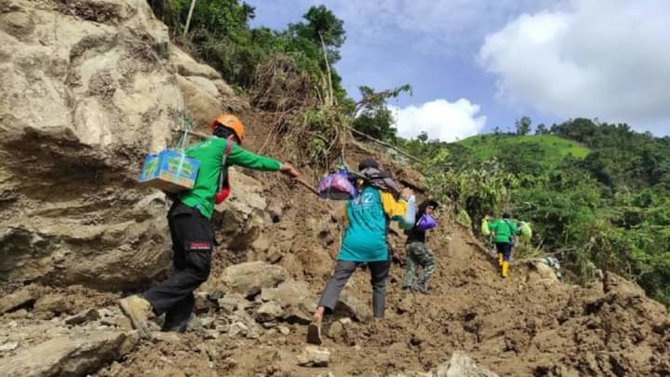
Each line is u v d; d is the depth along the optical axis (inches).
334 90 596.1
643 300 169.5
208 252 178.4
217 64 466.3
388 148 564.1
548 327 193.6
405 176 506.9
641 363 148.2
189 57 409.4
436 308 270.2
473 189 564.4
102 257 202.2
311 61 526.0
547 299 281.6
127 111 217.2
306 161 427.5
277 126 432.8
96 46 218.1
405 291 353.7
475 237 525.7
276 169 200.4
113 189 203.5
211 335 180.7
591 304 186.7
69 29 209.9
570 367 157.8
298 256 342.0
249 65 477.1
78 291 198.5
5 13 192.5
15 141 179.8
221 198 190.2
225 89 418.3
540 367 158.7
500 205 575.8
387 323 216.4
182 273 175.9
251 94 456.4
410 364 171.3
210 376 147.6
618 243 783.7
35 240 187.2
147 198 213.6
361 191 221.9
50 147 185.5
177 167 173.6
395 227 426.9
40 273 191.0
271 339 194.9
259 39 585.6
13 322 172.9
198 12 484.1
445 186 537.6
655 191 1305.4
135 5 243.9
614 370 151.1
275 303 221.1
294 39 646.5
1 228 181.0
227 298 222.8
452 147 775.1
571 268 713.0
